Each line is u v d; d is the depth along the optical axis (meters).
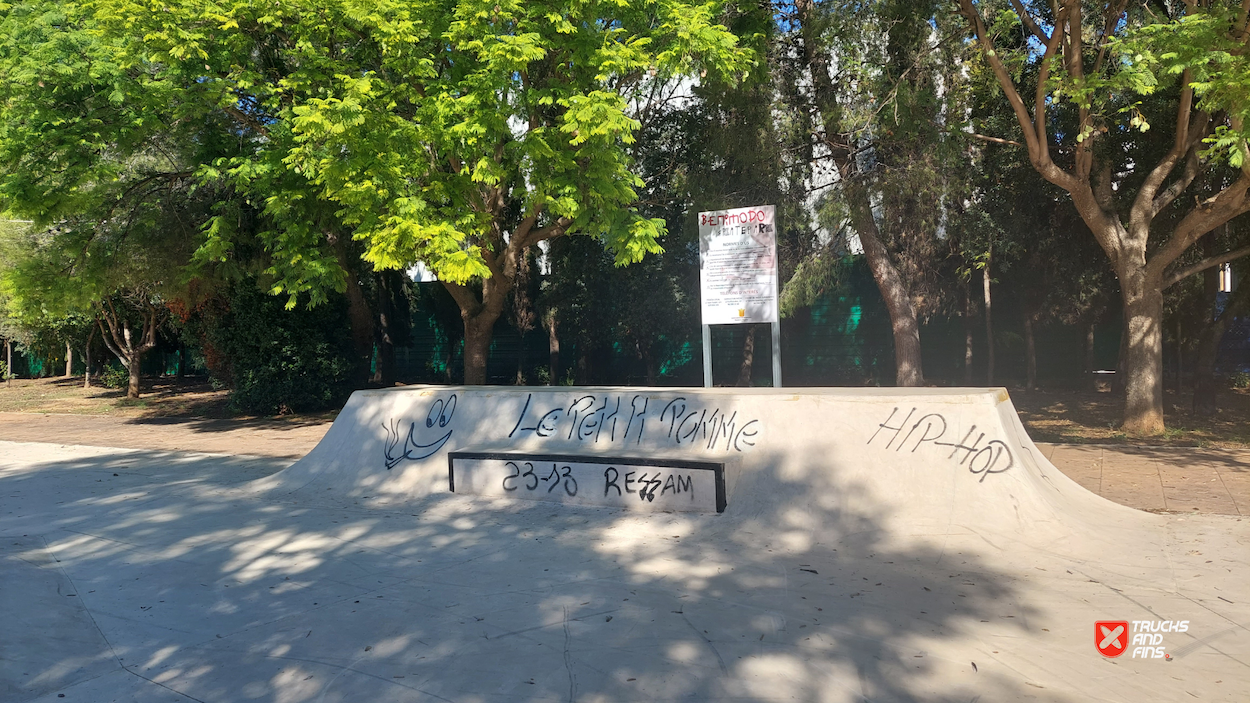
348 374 18.11
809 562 5.74
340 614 4.93
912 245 15.74
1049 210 16.00
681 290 17.88
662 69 10.96
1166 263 11.54
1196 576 5.20
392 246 10.20
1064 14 10.30
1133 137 13.95
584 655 4.19
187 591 5.49
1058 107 14.19
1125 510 6.88
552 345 19.42
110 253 14.55
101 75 10.60
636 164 16.89
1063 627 4.43
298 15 10.71
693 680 3.86
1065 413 14.35
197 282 16.14
